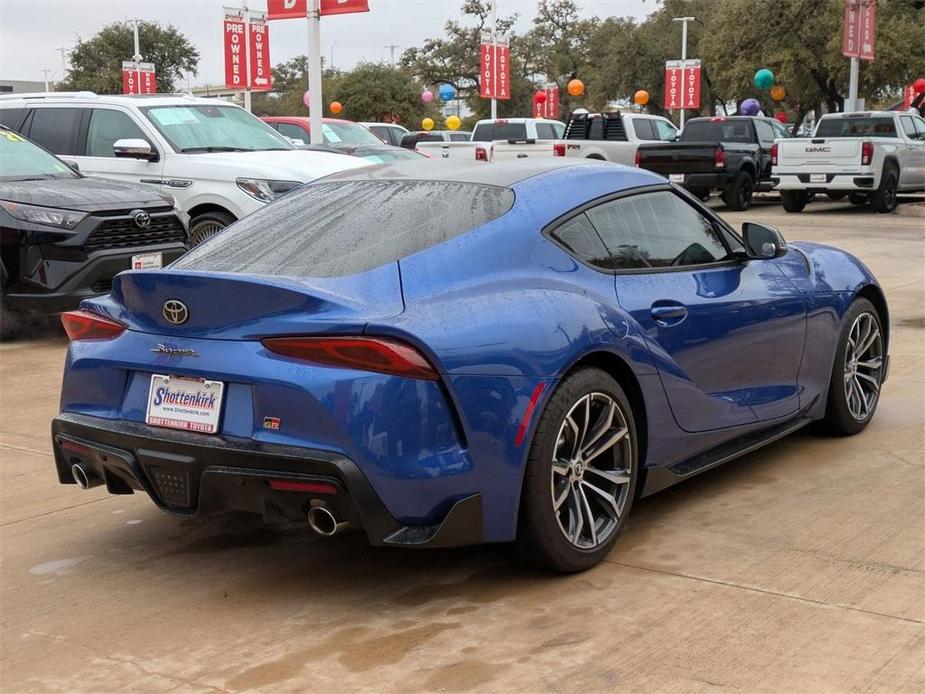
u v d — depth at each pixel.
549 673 2.98
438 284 3.42
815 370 4.99
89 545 4.16
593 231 3.95
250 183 9.98
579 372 3.56
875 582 3.55
